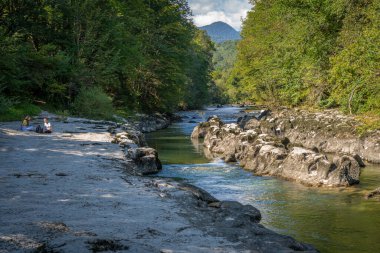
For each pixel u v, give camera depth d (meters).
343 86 27.86
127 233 5.23
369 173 15.27
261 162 15.95
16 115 23.41
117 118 31.16
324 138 23.27
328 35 30.47
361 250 7.32
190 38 52.44
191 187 9.03
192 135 29.95
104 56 32.53
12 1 28.31
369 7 25.48
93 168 10.15
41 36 30.94
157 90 46.44
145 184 8.66
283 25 40.78
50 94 30.39
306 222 9.09
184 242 5.04
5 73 25.00
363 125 21.14
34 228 5.18
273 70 44.09
